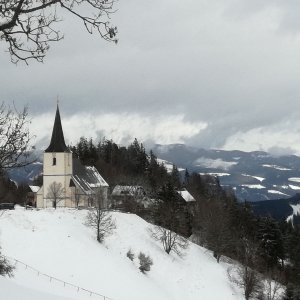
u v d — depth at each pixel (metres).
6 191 102.38
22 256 62.47
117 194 120.56
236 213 120.69
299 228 134.00
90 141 181.00
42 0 10.57
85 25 10.69
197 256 87.38
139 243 80.75
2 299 15.82
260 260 92.81
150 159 197.25
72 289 53.75
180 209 102.62
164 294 66.88
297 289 76.12
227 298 73.31
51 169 105.69
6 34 10.68
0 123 12.61
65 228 74.44
